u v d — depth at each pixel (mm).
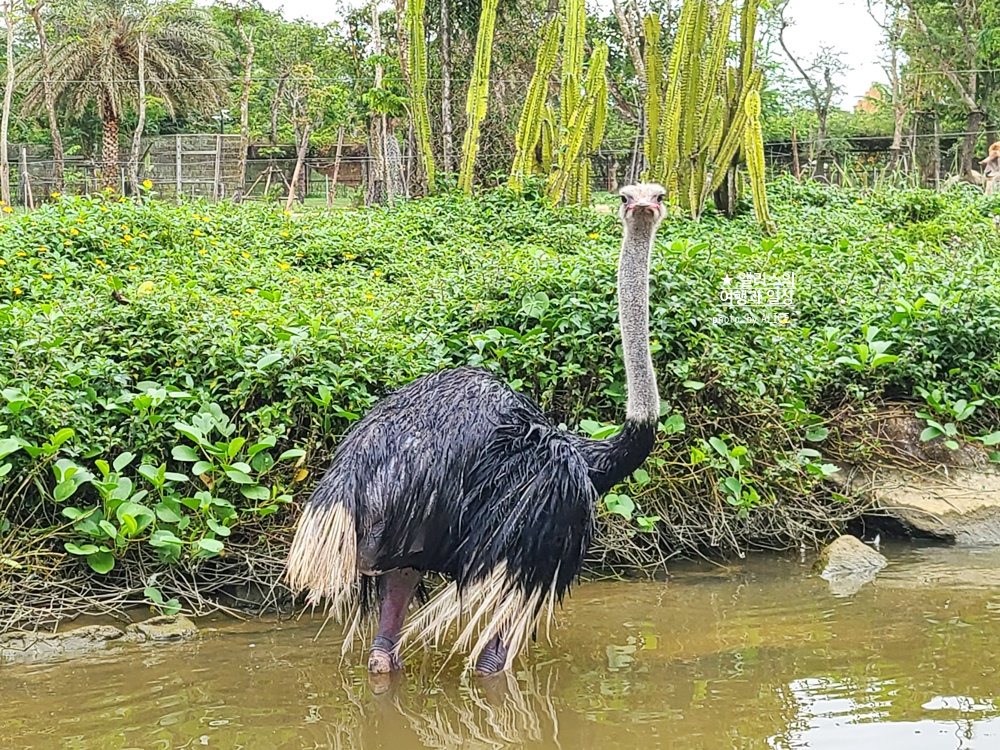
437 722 4227
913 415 7293
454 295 7309
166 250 9492
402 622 4684
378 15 21609
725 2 12883
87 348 6035
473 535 4418
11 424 5375
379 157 21172
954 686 4500
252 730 4141
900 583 5867
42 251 8969
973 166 33125
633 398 4797
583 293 6668
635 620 5301
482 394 4594
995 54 31562
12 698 4363
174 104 28578
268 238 10539
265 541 5512
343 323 6559
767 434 6539
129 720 4195
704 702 4371
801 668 4699
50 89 24469
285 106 30469
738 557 6285
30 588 5109
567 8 13531
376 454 4426
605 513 6016
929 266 9266
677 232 11430
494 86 19234
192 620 5203
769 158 29703
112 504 5219
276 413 5703
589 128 13570
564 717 4258
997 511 6727
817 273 8938
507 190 13273
